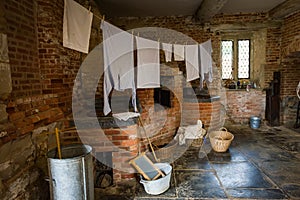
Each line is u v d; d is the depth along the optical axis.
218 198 2.19
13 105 1.73
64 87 2.62
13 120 1.70
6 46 1.68
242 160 3.12
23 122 1.80
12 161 1.67
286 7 4.10
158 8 4.41
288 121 5.09
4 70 1.65
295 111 5.04
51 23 2.35
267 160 3.09
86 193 1.89
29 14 2.17
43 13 2.31
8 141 1.60
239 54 5.79
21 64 2.01
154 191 2.28
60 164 1.75
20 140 1.77
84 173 1.85
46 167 2.17
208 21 5.03
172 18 5.07
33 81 2.22
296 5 3.95
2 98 1.63
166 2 4.04
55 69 2.42
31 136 1.93
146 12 4.70
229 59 5.82
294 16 4.46
